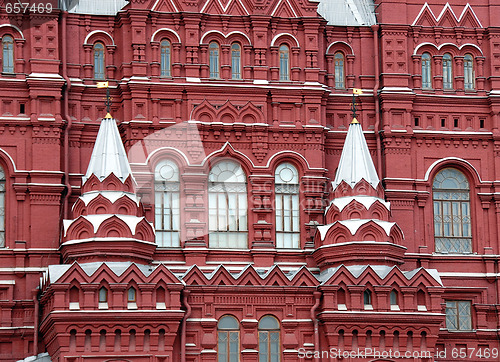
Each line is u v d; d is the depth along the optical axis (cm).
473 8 7250
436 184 7056
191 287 6338
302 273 6425
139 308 6147
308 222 6800
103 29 6938
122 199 6350
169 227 6694
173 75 6838
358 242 6450
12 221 6606
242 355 6344
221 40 6925
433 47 7169
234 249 6706
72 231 6322
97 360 6094
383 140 7006
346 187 6581
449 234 7000
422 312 6397
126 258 6284
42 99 6725
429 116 7094
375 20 7212
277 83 6912
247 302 6400
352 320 6338
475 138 7094
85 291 6103
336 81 7119
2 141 6681
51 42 6794
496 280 6931
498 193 7038
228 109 6831
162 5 6894
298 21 7000
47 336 6322
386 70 7081
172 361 6181
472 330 6869
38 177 6650
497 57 7212
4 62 6781
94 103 6850
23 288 6562
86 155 6806
